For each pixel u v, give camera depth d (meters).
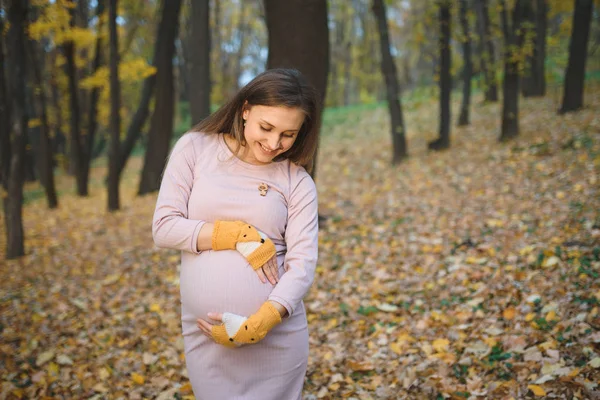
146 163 12.63
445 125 12.23
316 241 1.94
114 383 3.58
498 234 5.57
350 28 31.36
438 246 5.59
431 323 3.86
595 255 4.22
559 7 14.03
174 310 4.94
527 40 10.77
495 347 3.26
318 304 4.63
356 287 4.91
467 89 14.61
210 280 1.84
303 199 1.93
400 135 12.05
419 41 13.74
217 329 1.79
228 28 27.58
